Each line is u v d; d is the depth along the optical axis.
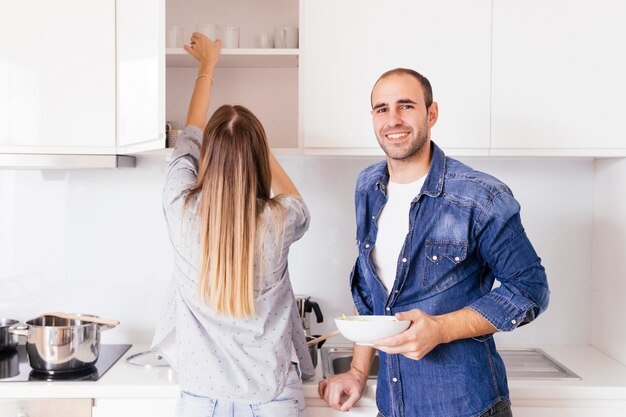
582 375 1.96
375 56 1.99
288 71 2.31
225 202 1.52
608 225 2.21
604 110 1.99
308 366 1.82
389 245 1.64
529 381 1.89
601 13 1.98
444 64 1.99
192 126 1.77
